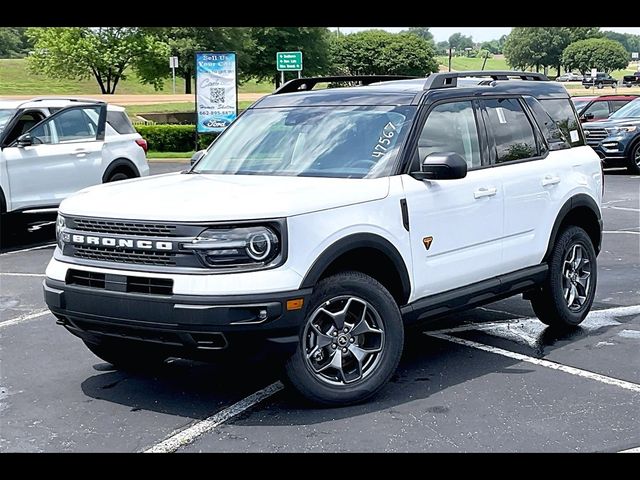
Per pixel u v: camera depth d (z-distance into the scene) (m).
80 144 12.84
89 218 5.37
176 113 41.12
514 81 7.17
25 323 7.89
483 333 7.34
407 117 6.08
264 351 5.05
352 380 5.46
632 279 9.49
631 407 5.48
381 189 5.63
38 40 48.03
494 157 6.59
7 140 11.99
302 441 4.95
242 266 4.99
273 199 5.16
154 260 5.10
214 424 5.25
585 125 21.72
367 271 5.77
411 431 5.09
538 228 6.86
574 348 6.85
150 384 6.04
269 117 6.73
